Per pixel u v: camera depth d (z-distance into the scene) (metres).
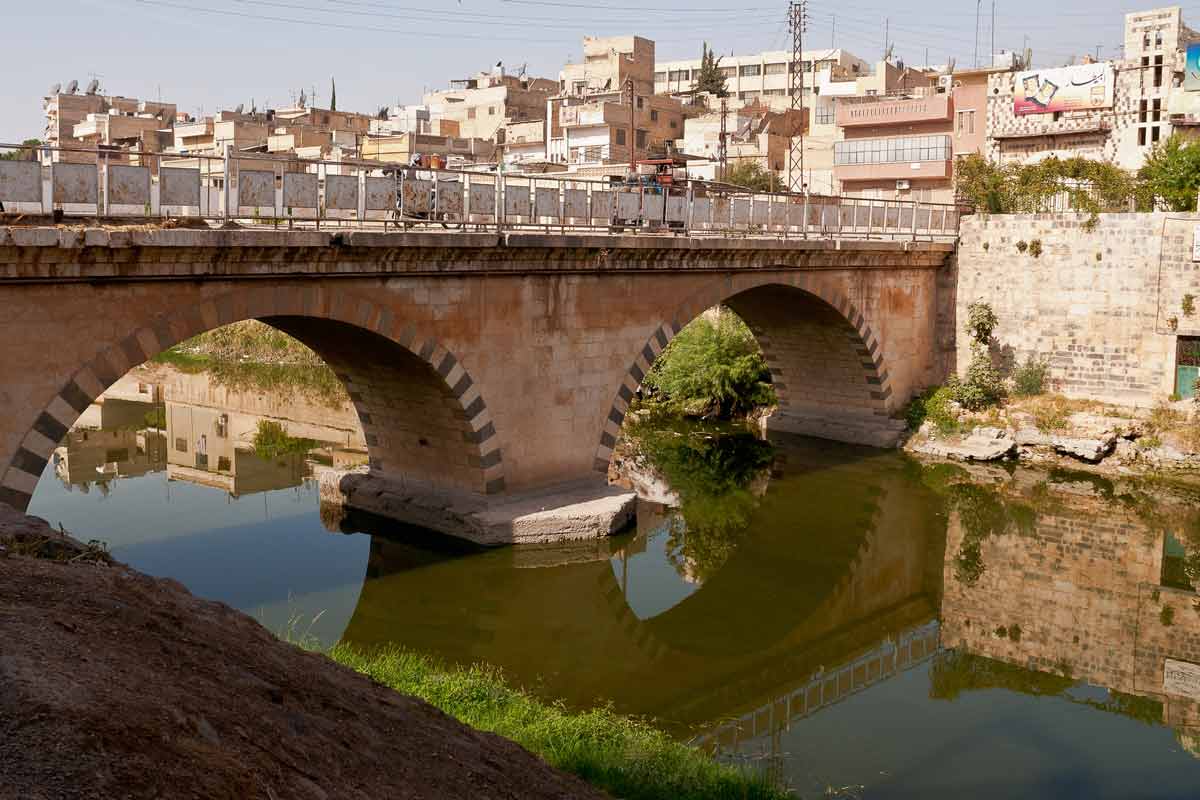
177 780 4.66
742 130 68.88
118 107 100.06
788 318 33.19
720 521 26.17
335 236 17.81
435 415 22.14
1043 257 32.66
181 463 30.30
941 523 25.88
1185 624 19.72
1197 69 45.12
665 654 18.11
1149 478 28.92
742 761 13.57
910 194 54.34
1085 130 48.69
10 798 4.11
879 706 15.90
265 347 51.09
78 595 6.94
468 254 20.17
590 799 8.28
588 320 23.23
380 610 18.83
